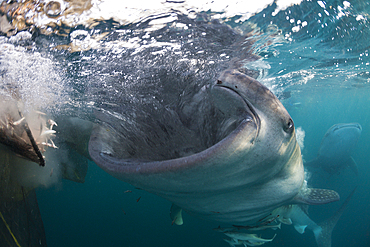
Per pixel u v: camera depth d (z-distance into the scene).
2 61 2.76
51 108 3.47
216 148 1.35
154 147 2.10
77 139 4.30
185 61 3.32
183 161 1.39
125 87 2.55
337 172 15.48
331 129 12.88
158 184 1.57
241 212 2.55
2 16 2.30
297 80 11.95
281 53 5.92
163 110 2.20
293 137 1.80
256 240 4.31
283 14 3.57
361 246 16.27
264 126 1.52
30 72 2.99
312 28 4.59
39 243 4.04
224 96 1.61
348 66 10.31
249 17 3.35
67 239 26.36
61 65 3.05
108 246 21.28
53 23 2.58
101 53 3.09
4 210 3.18
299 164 2.35
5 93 2.61
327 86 17.73
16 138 2.24
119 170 1.62
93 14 2.58
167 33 3.09
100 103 2.54
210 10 2.91
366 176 30.38
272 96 1.53
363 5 4.03
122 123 2.25
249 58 5.27
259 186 2.14
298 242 14.66
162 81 2.45
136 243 20.41
